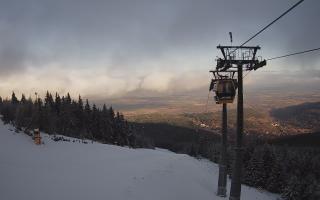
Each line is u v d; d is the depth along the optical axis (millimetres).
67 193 19000
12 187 18422
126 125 109812
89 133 86812
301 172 66875
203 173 40281
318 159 71188
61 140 53562
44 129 63875
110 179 24859
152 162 40406
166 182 27391
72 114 88500
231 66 17500
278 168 57438
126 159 41156
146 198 20891
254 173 58781
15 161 27359
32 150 36719
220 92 18844
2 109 67312
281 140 136375
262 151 60188
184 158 61344
